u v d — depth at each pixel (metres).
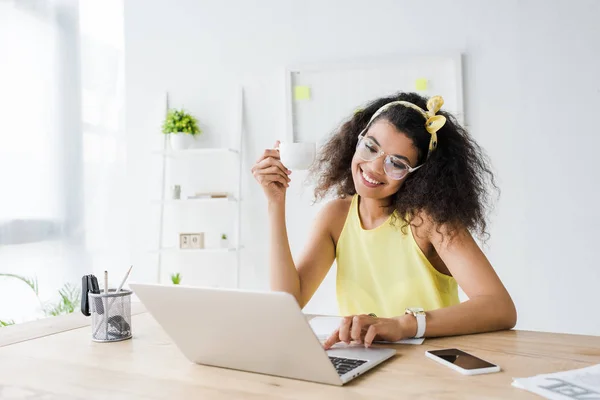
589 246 2.67
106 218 3.39
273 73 3.15
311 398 0.76
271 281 1.52
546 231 2.72
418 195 1.42
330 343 1.04
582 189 2.68
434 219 1.39
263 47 3.17
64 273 3.21
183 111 3.17
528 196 2.75
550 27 2.74
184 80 3.31
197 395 0.79
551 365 0.88
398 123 1.41
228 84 3.23
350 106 2.99
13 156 3.00
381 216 1.56
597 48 2.68
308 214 3.05
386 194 1.48
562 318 2.70
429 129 1.41
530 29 2.76
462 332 1.13
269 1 3.17
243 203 3.18
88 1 3.37
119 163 3.39
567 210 2.70
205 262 3.24
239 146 3.14
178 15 3.33
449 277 1.50
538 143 2.74
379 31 2.98
